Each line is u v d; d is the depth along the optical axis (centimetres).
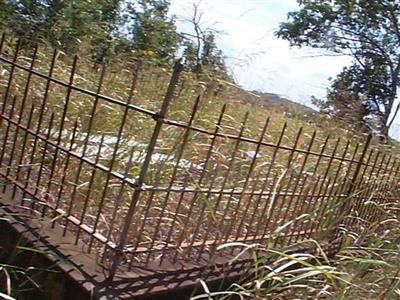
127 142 285
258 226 276
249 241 275
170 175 270
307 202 305
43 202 238
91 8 1888
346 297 238
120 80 421
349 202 339
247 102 508
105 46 546
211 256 250
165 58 553
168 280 219
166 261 237
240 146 326
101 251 224
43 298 208
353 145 494
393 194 416
